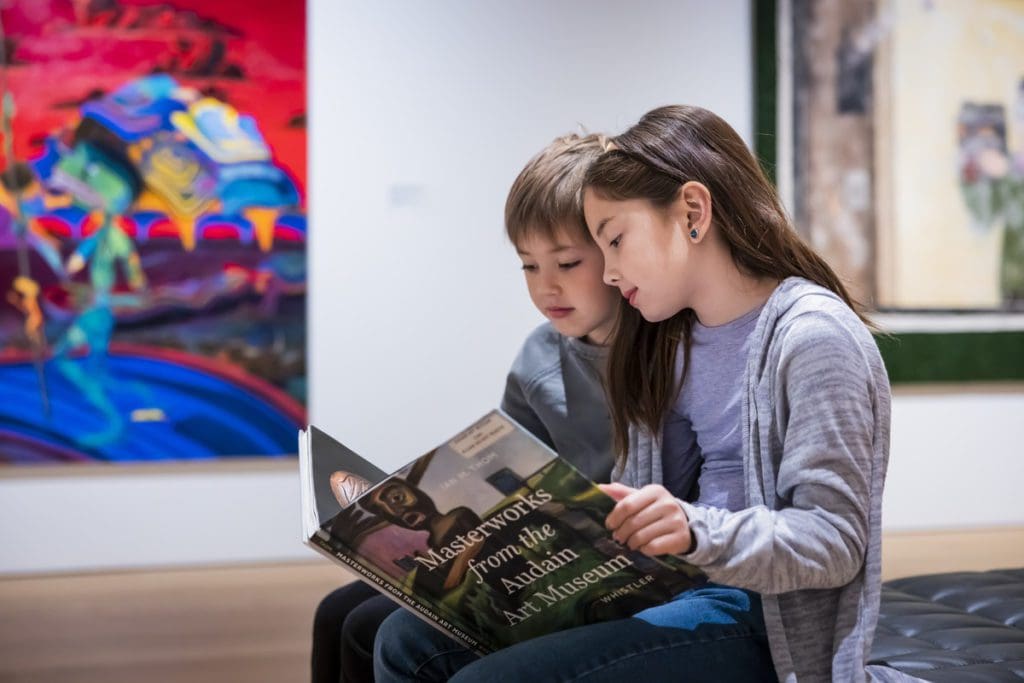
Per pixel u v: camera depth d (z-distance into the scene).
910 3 4.59
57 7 4.03
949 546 4.46
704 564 1.21
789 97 4.50
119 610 3.61
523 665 1.29
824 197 4.54
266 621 3.47
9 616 3.55
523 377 1.93
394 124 4.32
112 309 4.12
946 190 4.64
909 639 1.65
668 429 1.60
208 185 4.16
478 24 4.37
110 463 4.17
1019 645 1.60
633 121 4.48
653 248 1.42
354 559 1.34
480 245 4.41
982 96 4.66
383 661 1.53
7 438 4.08
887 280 4.60
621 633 1.33
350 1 4.27
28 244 4.05
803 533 1.23
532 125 4.42
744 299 1.46
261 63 4.18
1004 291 4.71
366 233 4.32
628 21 4.47
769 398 1.36
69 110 4.05
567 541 1.31
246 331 4.23
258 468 4.29
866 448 1.28
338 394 4.33
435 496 1.28
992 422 4.80
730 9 4.54
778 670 1.30
